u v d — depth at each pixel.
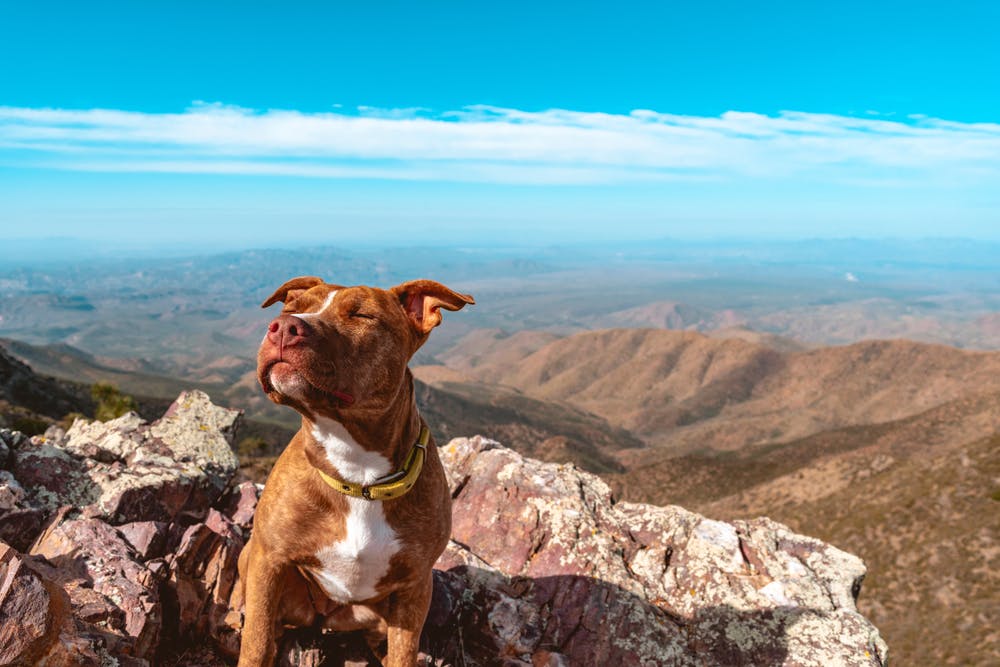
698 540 1.23
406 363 0.66
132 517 1.01
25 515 0.92
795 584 1.15
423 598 0.76
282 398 0.57
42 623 0.62
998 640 10.34
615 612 1.06
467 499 1.31
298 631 0.86
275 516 0.69
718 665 1.01
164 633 0.86
